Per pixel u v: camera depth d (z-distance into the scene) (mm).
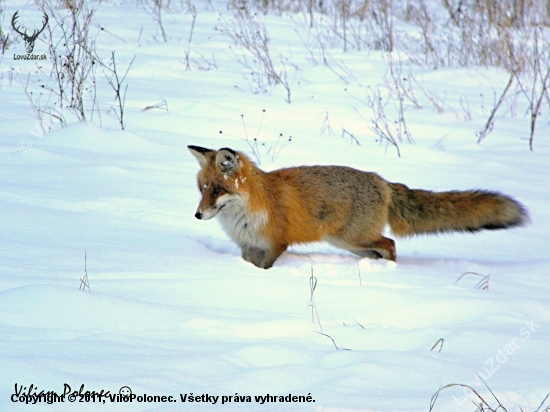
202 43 30922
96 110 20109
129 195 14328
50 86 22188
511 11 34250
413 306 9609
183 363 7070
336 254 13258
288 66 28609
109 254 10938
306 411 6301
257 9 38469
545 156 20516
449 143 21344
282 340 8148
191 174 16203
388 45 32844
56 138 17531
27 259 10289
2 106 19656
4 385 6234
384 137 20703
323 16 38562
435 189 16500
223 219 12445
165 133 19156
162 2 37906
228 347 7672
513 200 13133
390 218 13438
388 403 6641
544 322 9680
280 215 12312
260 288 9930
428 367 7613
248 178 12078
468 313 9633
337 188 12625
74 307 8219
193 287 9688
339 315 9203
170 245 11844
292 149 18578
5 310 8039
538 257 13414
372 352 7844
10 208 12539
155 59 27234
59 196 13633
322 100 24250
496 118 24016
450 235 14859
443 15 39500
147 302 8758
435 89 26891
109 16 33469
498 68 29672
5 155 16000
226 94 23641
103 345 7395
